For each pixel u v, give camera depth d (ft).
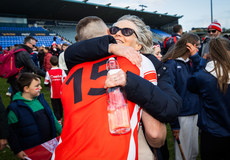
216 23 14.78
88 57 3.25
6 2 82.38
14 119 7.01
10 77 11.64
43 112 7.83
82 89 3.03
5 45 83.25
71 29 121.29
